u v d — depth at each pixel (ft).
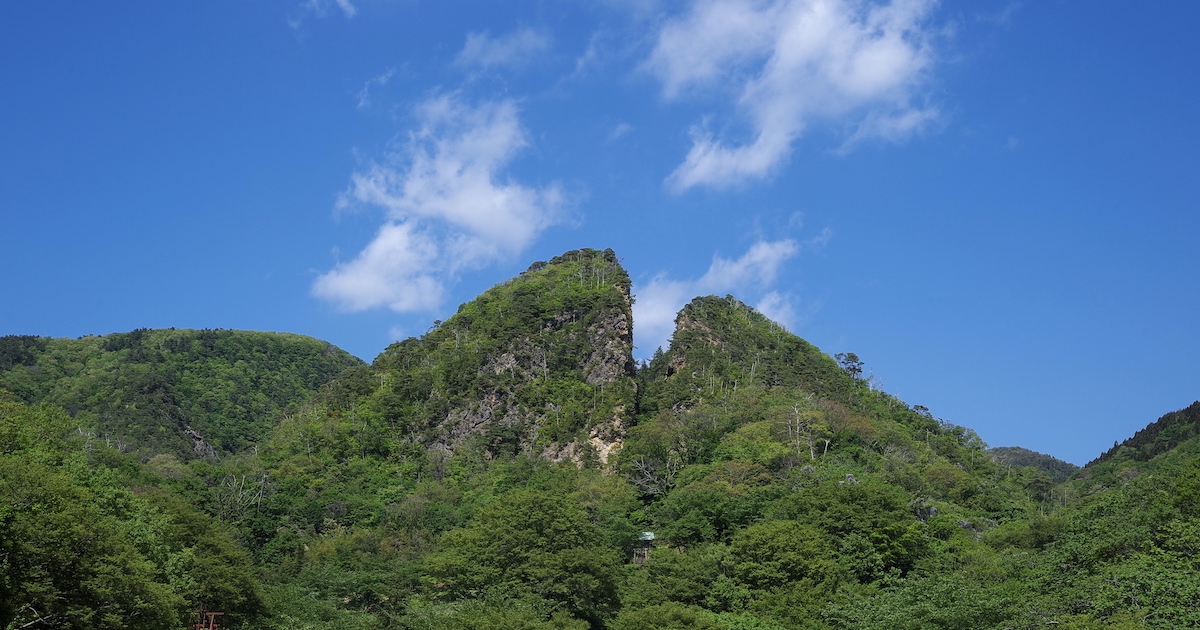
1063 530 337.11
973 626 254.68
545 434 540.93
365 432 547.49
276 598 312.29
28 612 178.50
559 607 321.11
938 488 474.90
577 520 354.54
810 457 495.41
